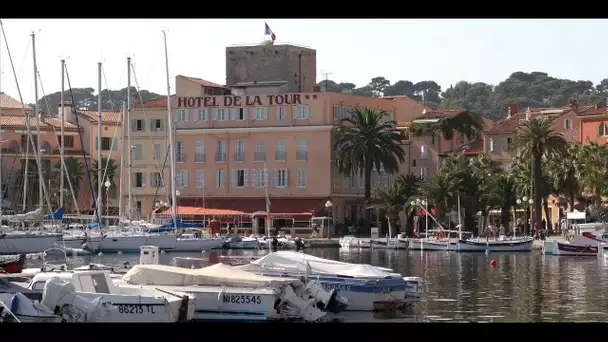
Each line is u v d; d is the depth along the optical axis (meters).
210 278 48.81
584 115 147.38
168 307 44.50
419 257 100.00
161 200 141.62
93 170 147.62
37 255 78.75
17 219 94.00
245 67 147.38
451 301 59.75
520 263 90.88
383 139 130.12
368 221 136.12
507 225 129.12
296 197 136.00
